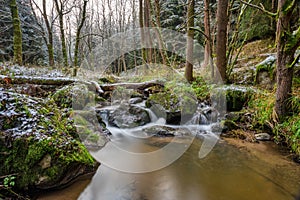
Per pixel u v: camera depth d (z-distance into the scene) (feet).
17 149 6.89
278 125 12.15
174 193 7.57
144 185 8.06
